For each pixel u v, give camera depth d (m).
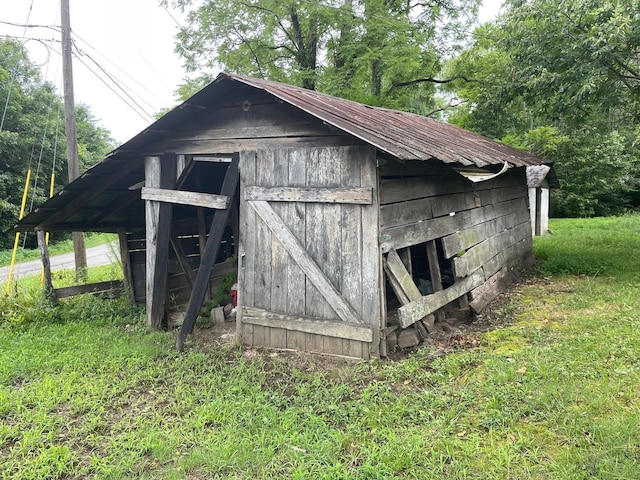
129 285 8.43
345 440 3.62
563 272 9.51
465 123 24.12
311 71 18.08
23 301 7.65
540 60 9.79
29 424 4.04
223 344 6.21
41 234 7.77
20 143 21.36
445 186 6.68
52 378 4.97
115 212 8.09
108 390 4.70
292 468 3.30
